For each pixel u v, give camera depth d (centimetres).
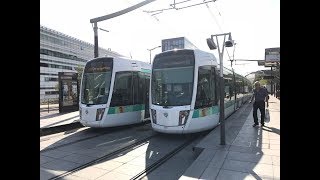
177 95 1051
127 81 1316
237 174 576
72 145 979
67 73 2083
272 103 2694
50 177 640
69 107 2097
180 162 773
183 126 1017
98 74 1277
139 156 830
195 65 1055
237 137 932
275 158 684
